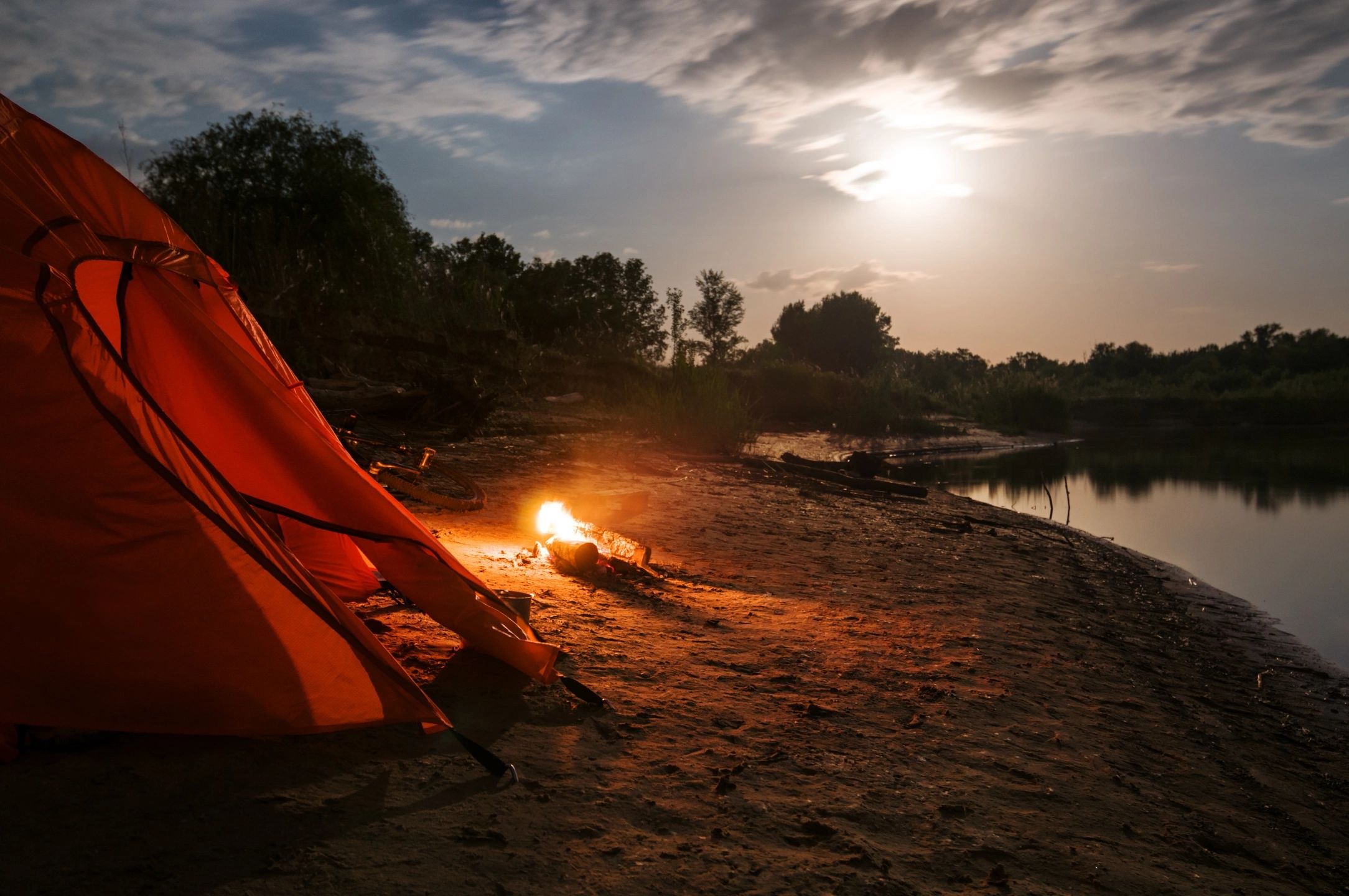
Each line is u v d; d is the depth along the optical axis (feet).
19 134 12.13
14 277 10.28
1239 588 32.81
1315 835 12.13
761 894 8.46
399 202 76.48
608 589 20.07
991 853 9.87
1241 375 262.67
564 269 170.09
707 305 187.11
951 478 70.59
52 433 9.93
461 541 22.76
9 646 9.47
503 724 11.68
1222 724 16.69
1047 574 30.60
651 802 10.09
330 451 13.29
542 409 61.41
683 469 47.52
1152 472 76.59
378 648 11.03
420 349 58.29
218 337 13.07
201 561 10.28
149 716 9.88
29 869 7.55
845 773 11.51
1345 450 104.94
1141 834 11.09
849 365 283.59
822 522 35.76
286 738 10.43
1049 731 14.30
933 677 16.20
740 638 17.26
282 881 7.74
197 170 67.10
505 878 8.20
